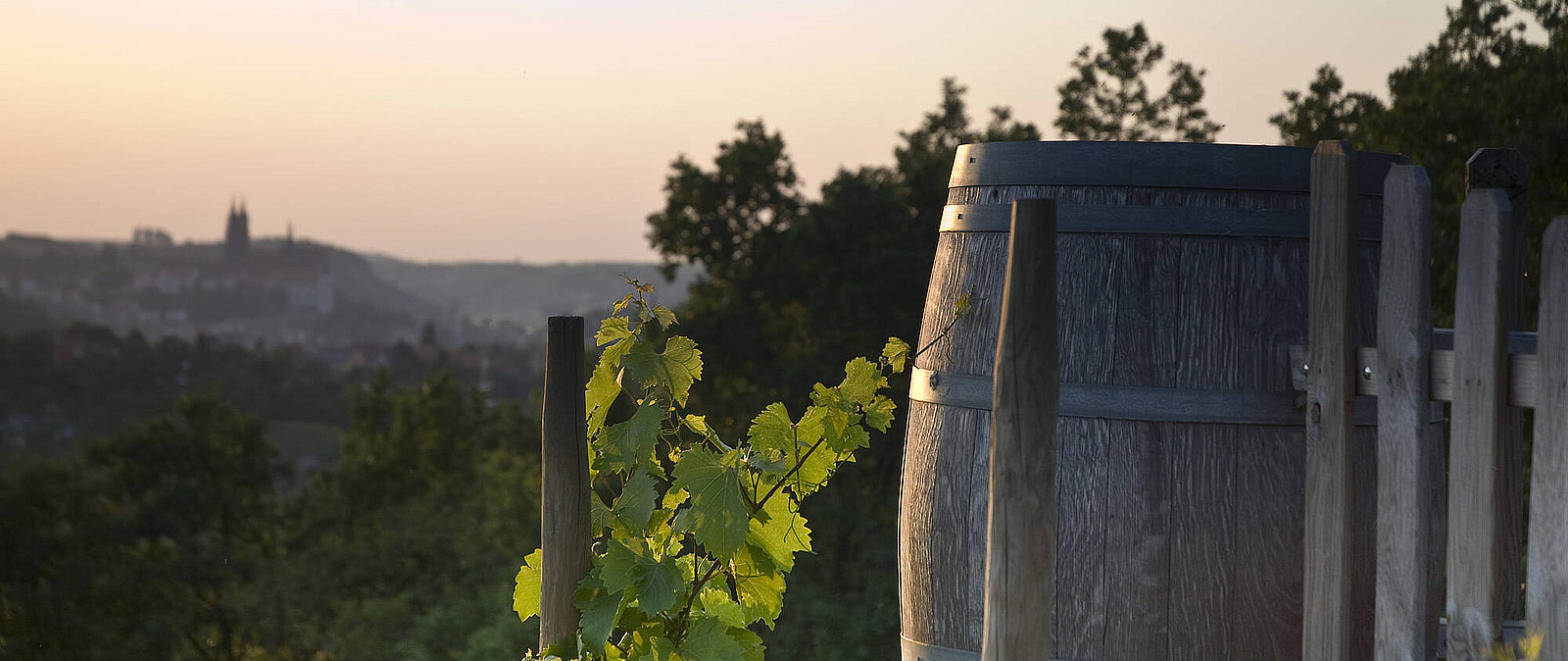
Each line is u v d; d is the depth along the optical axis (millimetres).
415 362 141625
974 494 3232
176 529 36156
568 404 2939
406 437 40219
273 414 120500
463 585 27875
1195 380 3043
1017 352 2486
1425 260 2471
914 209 30328
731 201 30922
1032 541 2477
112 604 34750
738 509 3043
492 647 21656
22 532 36250
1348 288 2623
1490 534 2322
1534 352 3047
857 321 26812
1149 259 3100
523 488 29266
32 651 33875
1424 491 2475
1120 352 3082
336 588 30656
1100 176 3150
